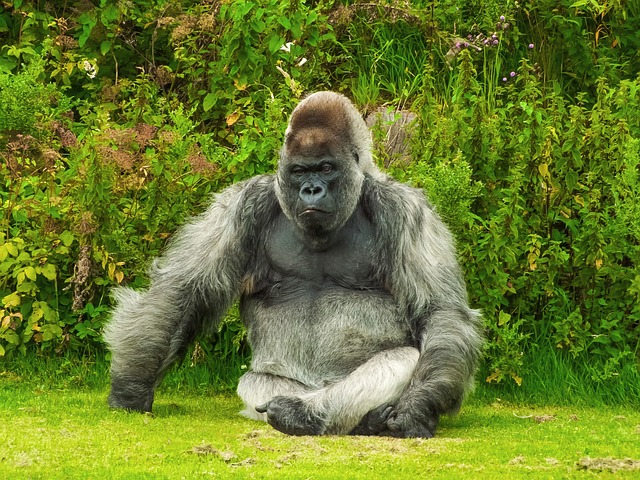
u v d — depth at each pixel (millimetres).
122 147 15211
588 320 15234
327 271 11961
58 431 10680
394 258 11805
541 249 15602
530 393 14594
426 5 19859
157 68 18516
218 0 18219
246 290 12344
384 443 10438
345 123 11562
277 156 15219
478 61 19609
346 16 19344
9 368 14852
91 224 14617
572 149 15461
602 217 15328
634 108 16422
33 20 18141
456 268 12039
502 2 19422
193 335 12461
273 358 11930
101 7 18516
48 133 15812
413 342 11836
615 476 9031
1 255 14711
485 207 15586
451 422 12453
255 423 11859
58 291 15328
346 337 11734
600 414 13531
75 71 18641
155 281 12445
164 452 9812
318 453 9906
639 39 19719
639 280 14641
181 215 15156
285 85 16766
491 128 15664
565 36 19344
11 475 8742
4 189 15875
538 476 9000
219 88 17578
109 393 13016
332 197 11391
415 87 19047
